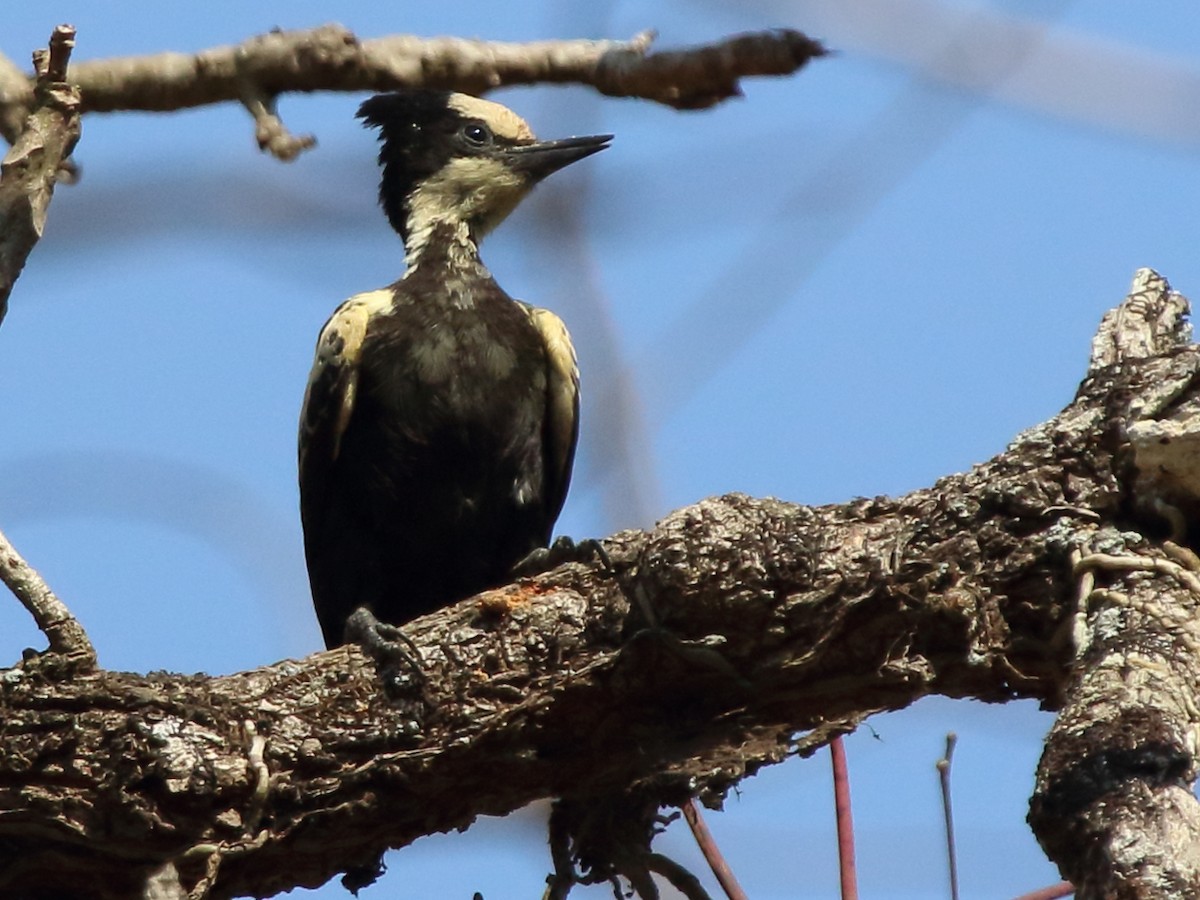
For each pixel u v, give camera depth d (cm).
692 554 898
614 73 935
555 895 1026
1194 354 875
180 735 908
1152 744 655
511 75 935
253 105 902
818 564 896
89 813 900
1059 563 860
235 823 915
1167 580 810
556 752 971
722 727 959
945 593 879
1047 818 644
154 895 876
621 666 935
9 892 933
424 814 973
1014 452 893
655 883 1047
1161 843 603
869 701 924
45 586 916
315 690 950
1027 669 888
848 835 879
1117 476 861
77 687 910
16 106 873
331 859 966
